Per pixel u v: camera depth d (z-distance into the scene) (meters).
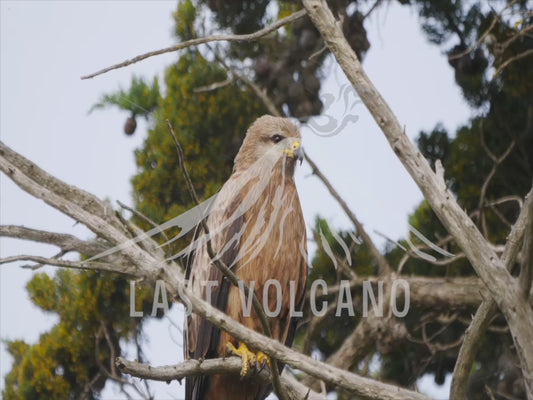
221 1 13.23
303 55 12.62
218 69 13.29
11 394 12.73
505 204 13.24
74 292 12.71
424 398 7.14
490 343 12.73
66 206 7.19
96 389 12.69
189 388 9.98
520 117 13.27
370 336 12.02
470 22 13.30
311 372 7.09
